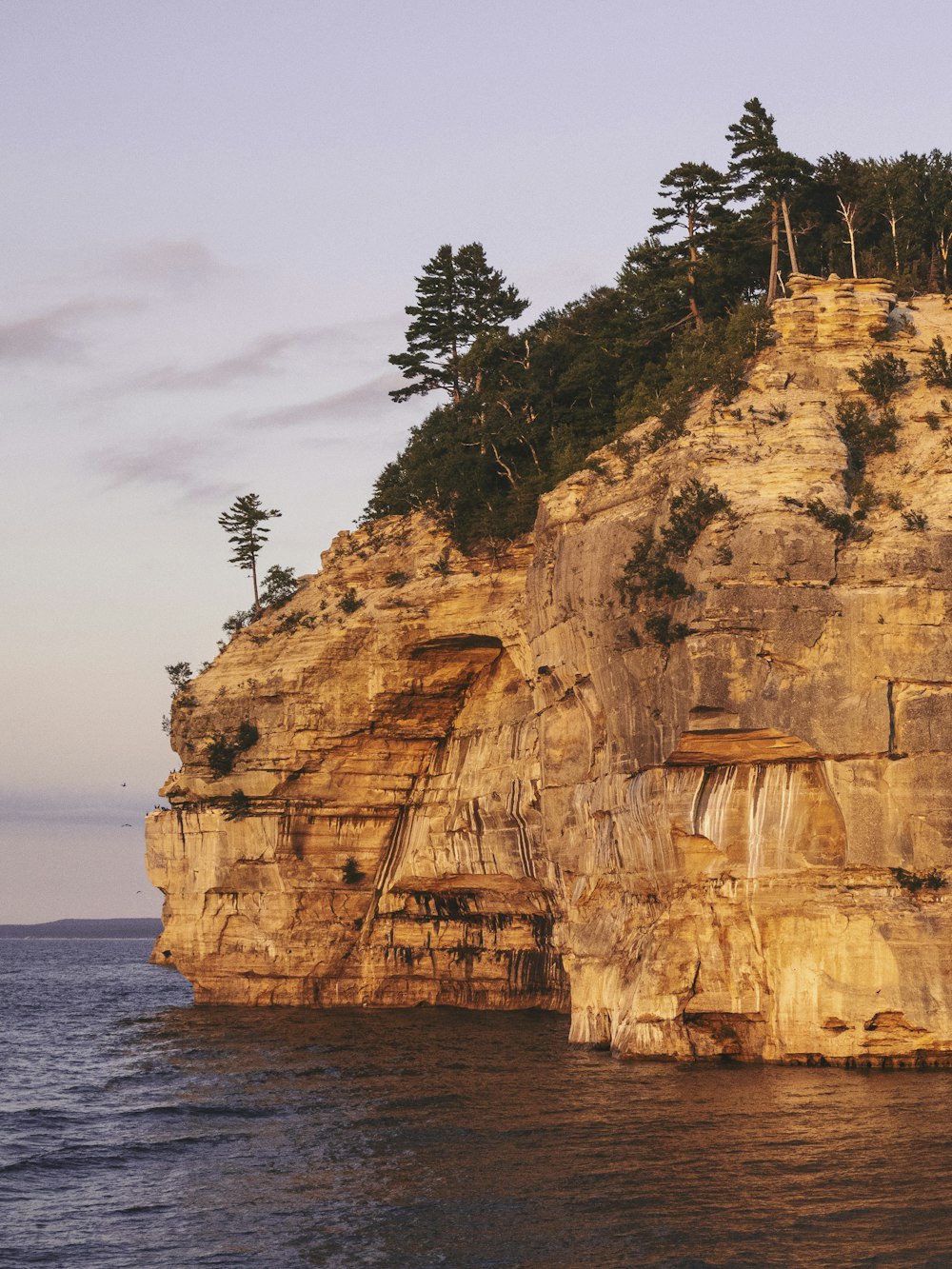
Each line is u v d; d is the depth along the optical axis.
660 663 55.69
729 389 62.91
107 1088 62.34
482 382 91.06
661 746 55.38
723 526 54.72
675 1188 38.19
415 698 82.94
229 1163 45.41
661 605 56.03
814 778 52.84
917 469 57.50
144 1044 77.00
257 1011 87.69
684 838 54.91
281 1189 41.66
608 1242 34.66
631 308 90.44
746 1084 49.31
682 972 54.75
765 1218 35.53
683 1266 32.81
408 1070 61.31
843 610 52.31
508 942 83.06
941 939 50.44
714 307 88.00
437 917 86.19
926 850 51.19
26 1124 53.53
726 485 56.59
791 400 61.06
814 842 52.53
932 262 89.69
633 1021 56.12
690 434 61.31
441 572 80.44
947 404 59.84
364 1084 58.31
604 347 87.06
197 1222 38.97
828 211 93.31
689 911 54.88
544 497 69.00
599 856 62.12
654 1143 42.59
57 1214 40.53
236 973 91.31
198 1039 77.06
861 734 51.66
